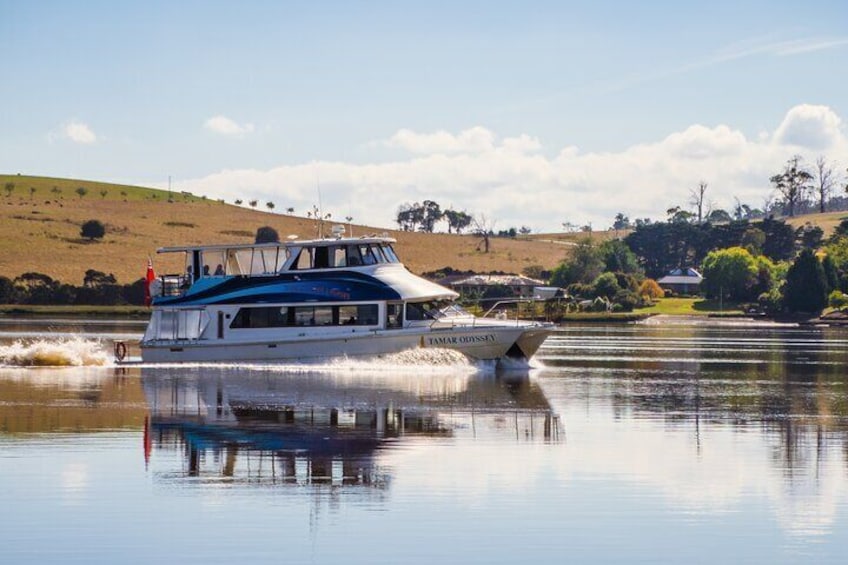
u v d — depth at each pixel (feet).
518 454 133.18
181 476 119.44
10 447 133.69
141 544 96.07
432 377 211.82
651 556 95.20
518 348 225.97
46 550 94.38
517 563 93.15
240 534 99.25
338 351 221.25
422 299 222.28
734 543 98.89
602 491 115.34
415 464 126.62
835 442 144.25
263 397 180.65
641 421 160.45
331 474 121.19
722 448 139.03
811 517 106.83
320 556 93.71
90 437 141.28
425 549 96.12
